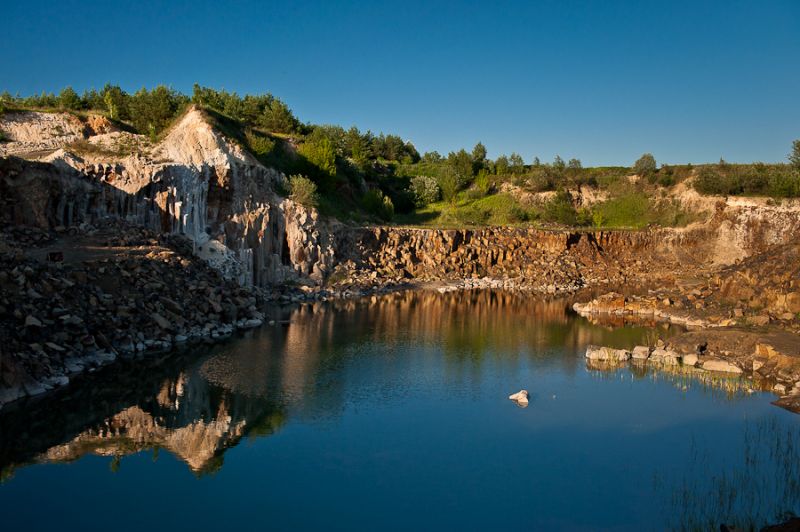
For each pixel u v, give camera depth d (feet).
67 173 146.51
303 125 327.26
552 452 75.20
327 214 237.25
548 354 125.18
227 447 74.54
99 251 131.13
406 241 253.85
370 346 128.67
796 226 261.44
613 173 374.63
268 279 194.80
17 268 100.89
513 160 414.41
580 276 249.75
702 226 280.10
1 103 183.21
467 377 106.73
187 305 130.52
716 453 75.25
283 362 112.88
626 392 99.71
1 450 71.87
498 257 263.08
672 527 58.13
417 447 75.97
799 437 80.23
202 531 55.52
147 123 215.92
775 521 58.70
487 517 59.82
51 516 57.41
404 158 451.12
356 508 60.75
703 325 153.69
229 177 186.50
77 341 99.55
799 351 111.04
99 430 78.28
